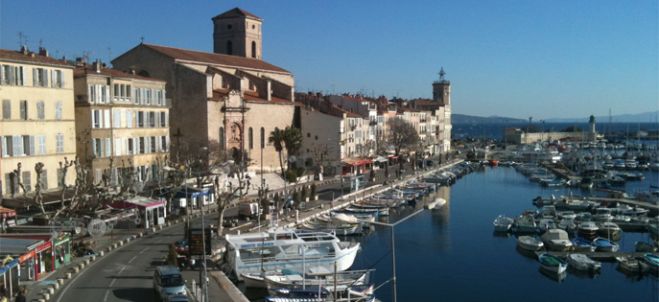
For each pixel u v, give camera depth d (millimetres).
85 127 84500
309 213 94250
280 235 65500
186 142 112875
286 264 62312
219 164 107688
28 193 74500
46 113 77688
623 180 160000
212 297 50438
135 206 76812
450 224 98688
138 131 93250
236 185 107938
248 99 131250
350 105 176750
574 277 68625
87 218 69875
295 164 150125
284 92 151500
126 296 48750
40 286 50281
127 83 91312
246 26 161750
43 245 53750
